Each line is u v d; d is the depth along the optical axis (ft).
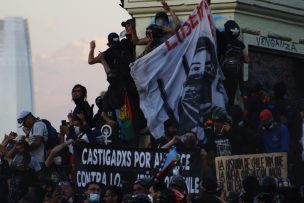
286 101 127.03
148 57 122.01
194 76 120.57
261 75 130.62
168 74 121.80
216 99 120.57
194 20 121.60
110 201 94.53
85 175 104.94
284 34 133.08
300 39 135.44
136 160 104.99
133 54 126.11
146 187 97.76
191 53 121.49
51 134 117.29
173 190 94.22
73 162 109.29
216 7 126.62
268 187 94.02
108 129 120.78
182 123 120.16
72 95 123.75
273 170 104.99
